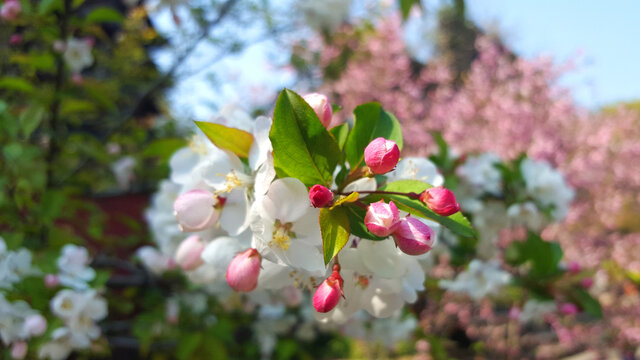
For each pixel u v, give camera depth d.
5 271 0.40
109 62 0.84
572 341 1.44
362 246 0.23
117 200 1.00
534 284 0.52
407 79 1.94
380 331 0.62
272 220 0.22
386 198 0.23
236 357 0.78
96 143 0.66
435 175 0.27
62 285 0.44
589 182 1.82
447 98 2.09
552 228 1.59
